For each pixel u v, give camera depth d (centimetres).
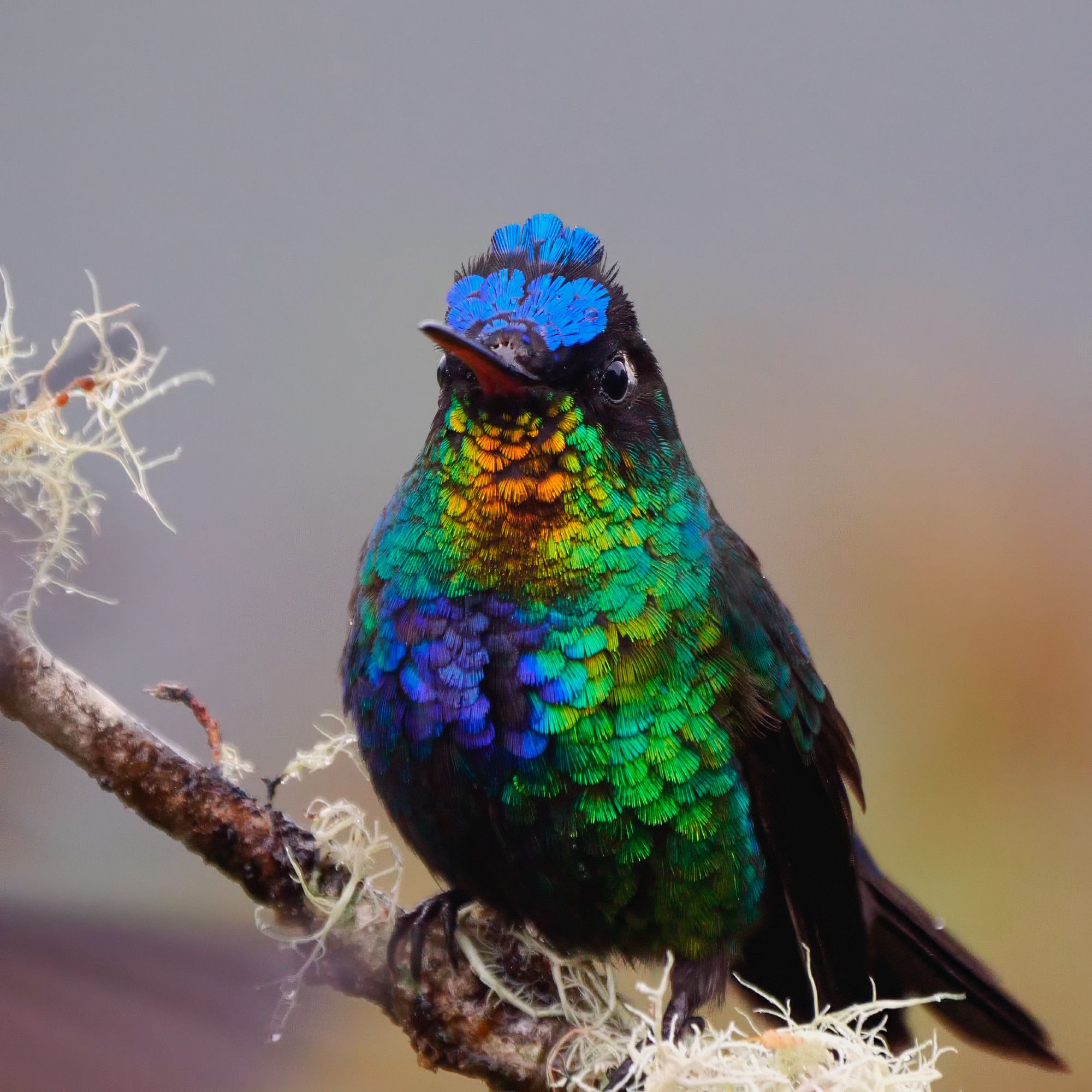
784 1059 154
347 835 155
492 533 156
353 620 156
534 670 156
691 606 156
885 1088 154
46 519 154
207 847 154
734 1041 155
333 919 155
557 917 156
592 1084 155
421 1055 155
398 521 156
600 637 156
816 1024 155
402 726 156
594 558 156
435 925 156
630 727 156
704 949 156
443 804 156
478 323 156
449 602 156
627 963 156
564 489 156
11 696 154
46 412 154
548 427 156
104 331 154
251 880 155
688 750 156
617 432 156
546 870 156
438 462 156
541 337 156
